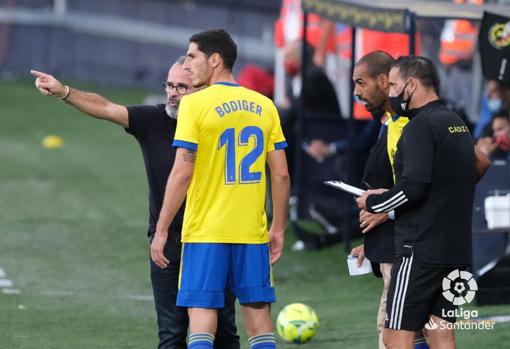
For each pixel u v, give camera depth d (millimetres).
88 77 95375
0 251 38938
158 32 95062
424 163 17859
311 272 35312
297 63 41781
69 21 95125
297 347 25312
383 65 19984
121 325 28125
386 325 18625
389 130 19750
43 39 94938
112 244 40625
